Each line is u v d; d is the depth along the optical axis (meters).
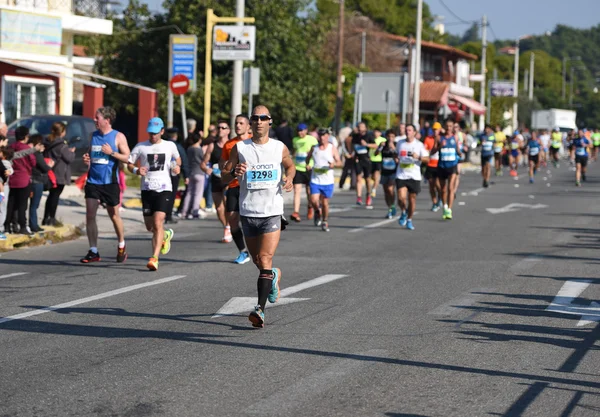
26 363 15.70
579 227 40.50
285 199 56.62
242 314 20.27
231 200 28.23
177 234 37.34
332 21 89.19
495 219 44.06
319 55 97.19
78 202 47.38
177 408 13.11
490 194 61.44
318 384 14.49
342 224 41.25
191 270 27.11
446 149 43.44
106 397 13.63
